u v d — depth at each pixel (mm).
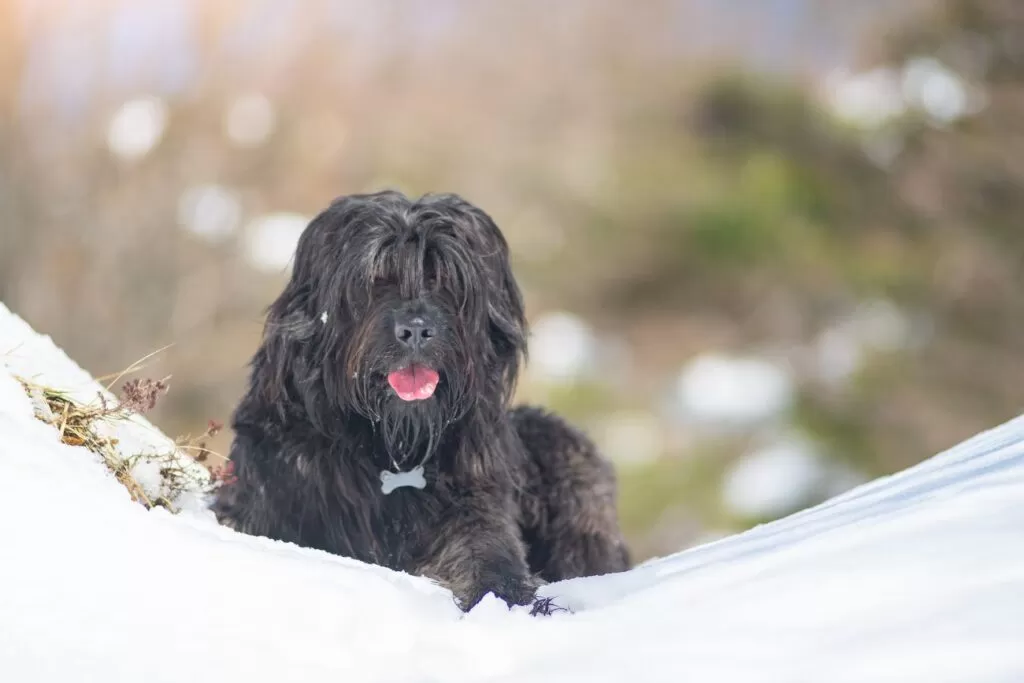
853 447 19109
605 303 22766
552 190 24469
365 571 3512
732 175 25031
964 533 2939
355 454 4766
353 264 4707
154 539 3156
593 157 25297
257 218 22797
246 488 4734
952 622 2551
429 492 4781
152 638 2857
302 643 2965
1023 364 21828
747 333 22109
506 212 24156
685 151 25656
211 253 21625
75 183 23453
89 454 3658
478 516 4695
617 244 23375
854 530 3215
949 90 25938
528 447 5469
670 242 23500
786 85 26875
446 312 4773
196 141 24266
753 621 2814
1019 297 23031
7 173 23672
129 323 21016
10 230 22859
